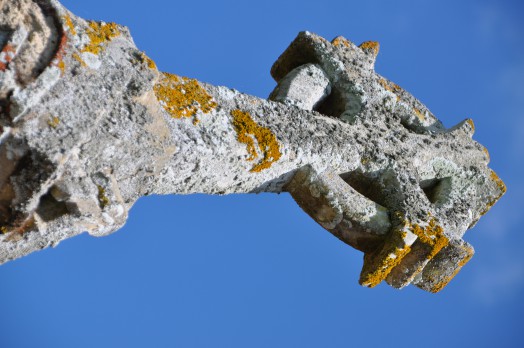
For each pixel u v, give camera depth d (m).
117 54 3.69
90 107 3.46
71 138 3.38
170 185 4.20
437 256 5.21
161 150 3.86
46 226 3.55
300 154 4.70
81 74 3.47
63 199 3.48
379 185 5.32
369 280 5.01
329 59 5.75
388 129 5.65
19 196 3.43
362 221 4.98
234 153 4.27
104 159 3.62
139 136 3.73
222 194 4.64
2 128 3.25
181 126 4.07
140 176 3.93
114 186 3.67
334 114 5.75
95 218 3.60
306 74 5.58
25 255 3.69
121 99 3.71
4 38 3.27
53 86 3.34
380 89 5.84
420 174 5.70
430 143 5.81
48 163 3.34
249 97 4.76
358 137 5.28
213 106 4.40
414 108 6.02
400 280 5.14
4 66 3.20
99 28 3.73
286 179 4.87
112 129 3.60
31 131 3.29
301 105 5.37
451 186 5.84
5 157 3.33
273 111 4.82
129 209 4.11
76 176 3.49
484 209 5.96
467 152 6.02
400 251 4.94
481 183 5.97
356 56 5.96
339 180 4.96
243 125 4.43
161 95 4.17
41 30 3.38
